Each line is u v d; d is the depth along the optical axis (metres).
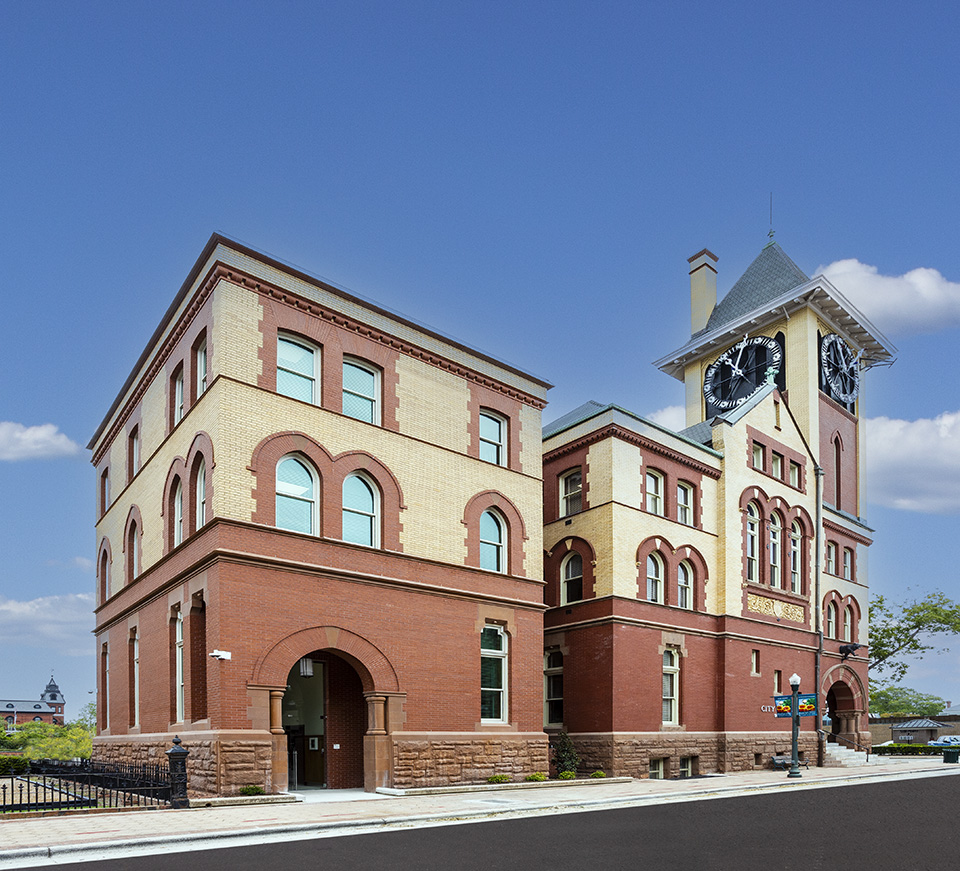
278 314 21.50
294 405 21.30
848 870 10.95
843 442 48.03
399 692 21.88
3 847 12.04
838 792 22.25
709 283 54.94
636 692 28.73
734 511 33.88
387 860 11.69
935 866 11.24
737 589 33.28
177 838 13.12
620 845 12.95
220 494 19.44
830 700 43.53
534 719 25.38
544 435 33.22
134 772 19.23
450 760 22.56
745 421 35.56
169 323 24.12
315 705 23.86
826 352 47.72
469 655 23.86
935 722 56.41
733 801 19.94
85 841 12.54
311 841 13.45
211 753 18.27
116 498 29.33
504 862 11.51
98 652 30.45
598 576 29.42
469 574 24.38
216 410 19.95
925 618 52.88
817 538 38.69
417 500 23.59
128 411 28.61
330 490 21.58
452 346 25.47
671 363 53.25
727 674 32.00
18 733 82.38
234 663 18.78
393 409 23.61
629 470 30.33
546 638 30.95
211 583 19.42
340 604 21.08
